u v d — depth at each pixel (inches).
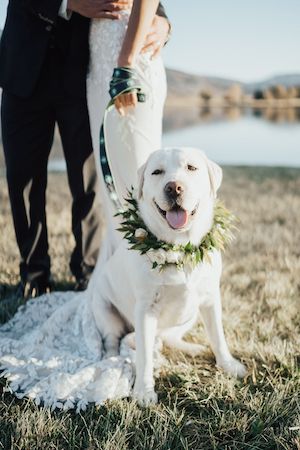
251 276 183.2
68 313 140.3
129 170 133.6
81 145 150.3
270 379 117.0
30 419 101.7
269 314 152.2
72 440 96.7
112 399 110.4
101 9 128.6
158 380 119.4
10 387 114.9
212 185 109.9
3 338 137.6
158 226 108.2
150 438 97.7
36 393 112.0
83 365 120.3
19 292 164.9
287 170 523.5
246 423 100.3
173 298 112.7
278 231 243.0
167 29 134.3
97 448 94.5
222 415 103.5
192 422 102.7
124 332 134.5
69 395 111.3
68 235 231.8
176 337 132.2
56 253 203.3
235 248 217.9
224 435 99.5
